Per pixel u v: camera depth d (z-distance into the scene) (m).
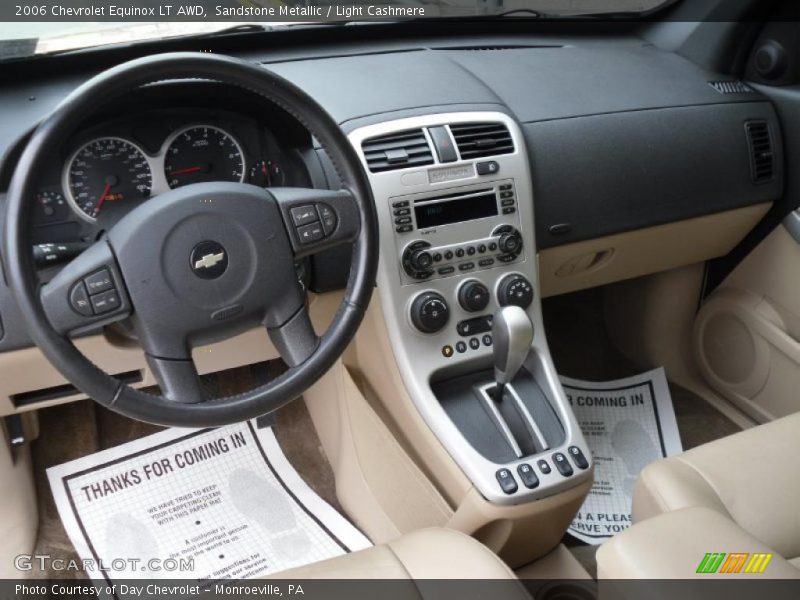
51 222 1.03
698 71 1.54
